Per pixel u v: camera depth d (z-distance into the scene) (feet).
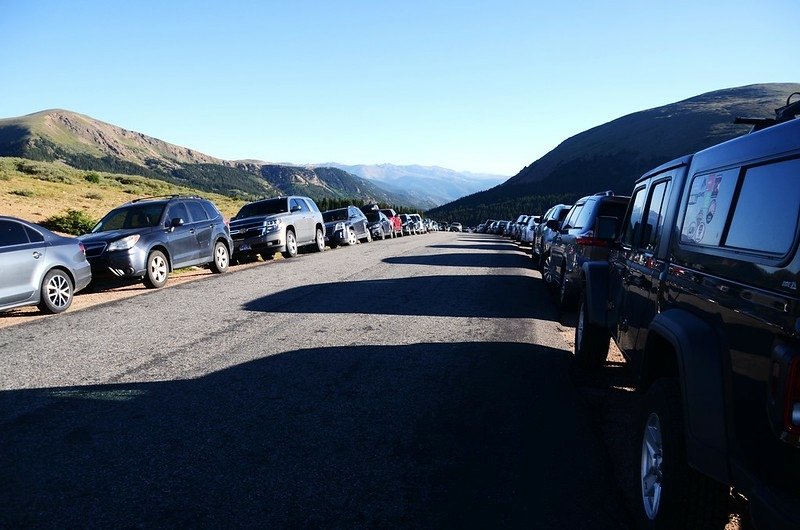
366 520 10.63
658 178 14.76
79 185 182.91
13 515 10.57
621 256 17.54
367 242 97.45
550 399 17.65
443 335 25.80
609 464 13.24
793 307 6.83
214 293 36.94
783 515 6.69
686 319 10.15
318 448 13.70
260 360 21.20
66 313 30.55
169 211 42.14
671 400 9.98
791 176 7.70
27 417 15.43
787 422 6.73
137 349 22.72
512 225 139.85
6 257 27.55
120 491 11.49
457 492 11.78
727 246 9.20
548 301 36.47
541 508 11.26
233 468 12.57
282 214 61.77
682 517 9.30
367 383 18.71
